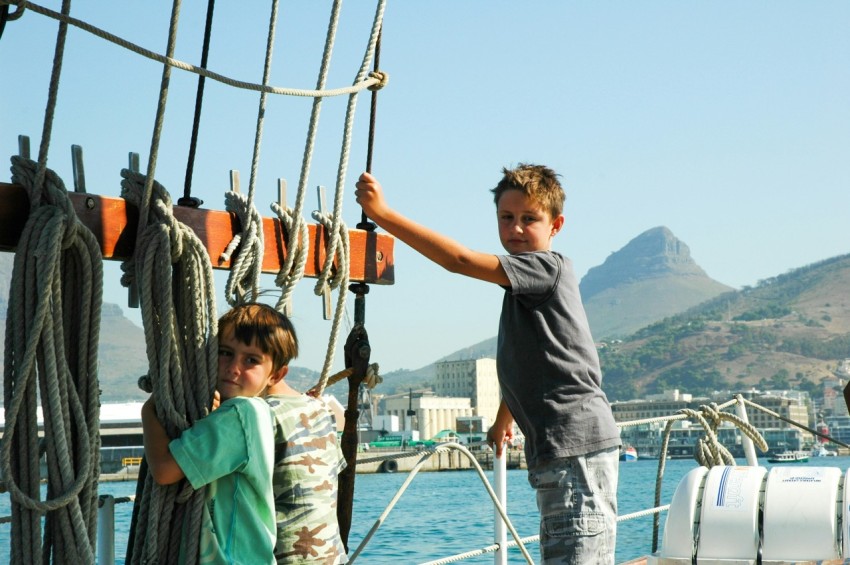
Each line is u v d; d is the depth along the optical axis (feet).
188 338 9.25
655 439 384.06
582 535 10.48
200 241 9.42
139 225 9.34
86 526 8.66
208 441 8.59
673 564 13.55
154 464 8.67
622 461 359.25
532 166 11.50
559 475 10.61
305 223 10.49
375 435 321.93
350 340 11.47
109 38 8.79
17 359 8.52
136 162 9.73
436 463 255.29
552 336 10.66
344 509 11.13
